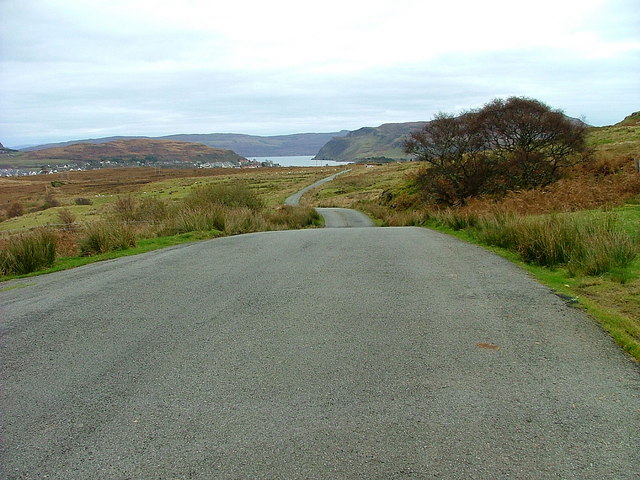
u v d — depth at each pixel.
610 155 26.02
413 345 4.20
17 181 130.75
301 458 2.62
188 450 2.73
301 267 7.89
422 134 27.66
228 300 5.89
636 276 5.98
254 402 3.26
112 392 3.49
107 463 2.64
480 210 14.42
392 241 11.16
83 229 12.74
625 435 2.72
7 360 4.19
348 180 83.50
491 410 3.05
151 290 6.57
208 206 18.88
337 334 4.54
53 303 6.07
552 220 8.45
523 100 25.14
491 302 5.40
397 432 2.84
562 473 2.42
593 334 4.29
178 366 3.91
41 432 2.99
